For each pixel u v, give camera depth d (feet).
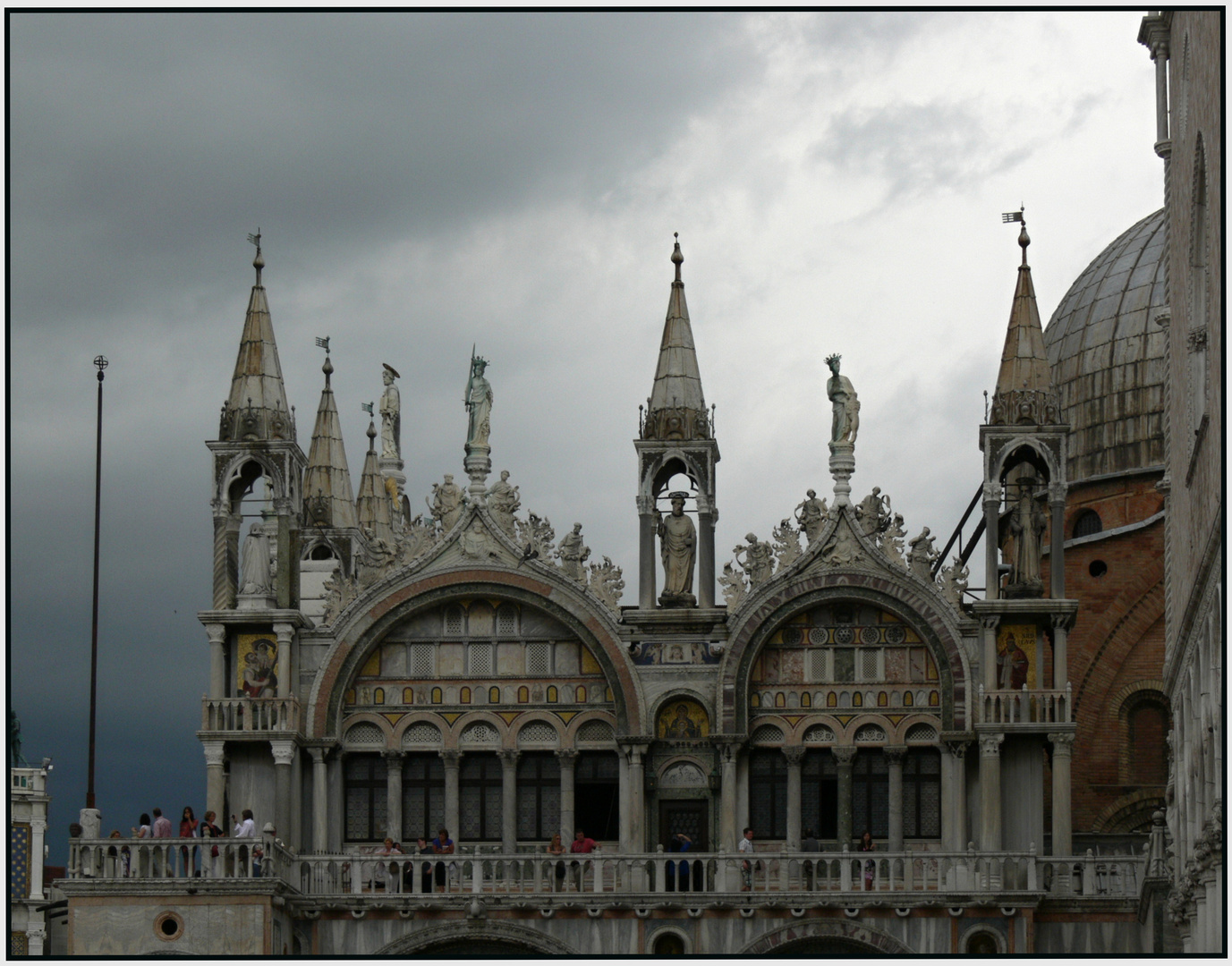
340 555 260.01
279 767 222.89
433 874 216.54
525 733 228.43
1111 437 272.51
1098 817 260.62
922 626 224.53
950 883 214.28
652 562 228.02
